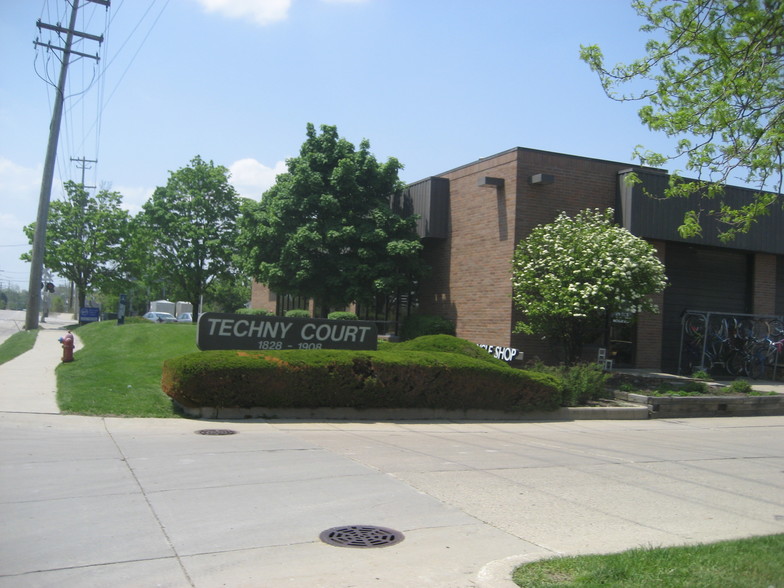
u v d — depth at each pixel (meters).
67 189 43.03
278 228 22.98
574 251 17.05
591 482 8.06
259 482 7.18
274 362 11.60
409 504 6.63
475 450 9.83
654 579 4.66
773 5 7.93
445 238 22.61
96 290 48.53
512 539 5.72
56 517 5.73
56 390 12.57
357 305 28.06
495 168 20.17
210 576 4.65
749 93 8.16
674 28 8.68
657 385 17.69
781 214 22.00
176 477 7.20
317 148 23.86
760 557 5.21
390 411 12.77
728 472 9.17
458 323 21.55
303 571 4.80
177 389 11.02
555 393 14.19
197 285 44.94
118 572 4.65
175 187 44.91
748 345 22.08
